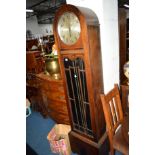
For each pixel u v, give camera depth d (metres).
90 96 1.60
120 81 2.21
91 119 1.70
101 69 1.70
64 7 1.43
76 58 1.55
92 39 1.47
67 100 1.86
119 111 1.79
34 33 9.66
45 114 3.09
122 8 2.15
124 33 2.23
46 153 2.23
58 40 1.61
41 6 6.49
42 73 2.86
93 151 1.80
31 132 2.75
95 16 1.53
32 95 3.27
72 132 2.01
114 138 1.61
